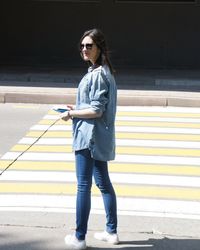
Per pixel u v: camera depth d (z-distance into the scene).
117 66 28.55
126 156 11.20
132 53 28.56
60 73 25.42
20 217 7.56
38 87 20.28
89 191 6.29
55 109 6.30
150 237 6.87
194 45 28.28
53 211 7.82
